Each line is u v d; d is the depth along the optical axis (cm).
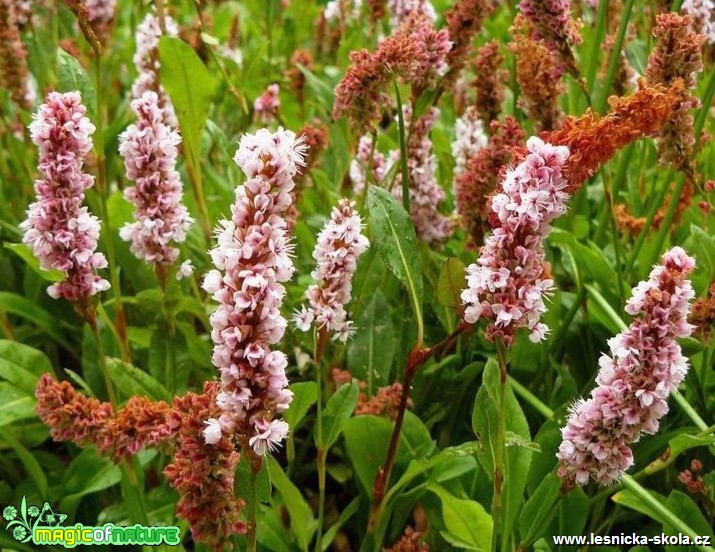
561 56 37
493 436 27
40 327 42
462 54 39
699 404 35
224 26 73
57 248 29
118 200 41
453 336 28
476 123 42
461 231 46
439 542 34
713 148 45
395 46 34
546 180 23
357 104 36
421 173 39
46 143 28
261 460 25
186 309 37
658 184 47
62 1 35
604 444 26
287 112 57
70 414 26
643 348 24
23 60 46
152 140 32
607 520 34
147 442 27
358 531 35
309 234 43
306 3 72
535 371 38
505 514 30
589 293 38
